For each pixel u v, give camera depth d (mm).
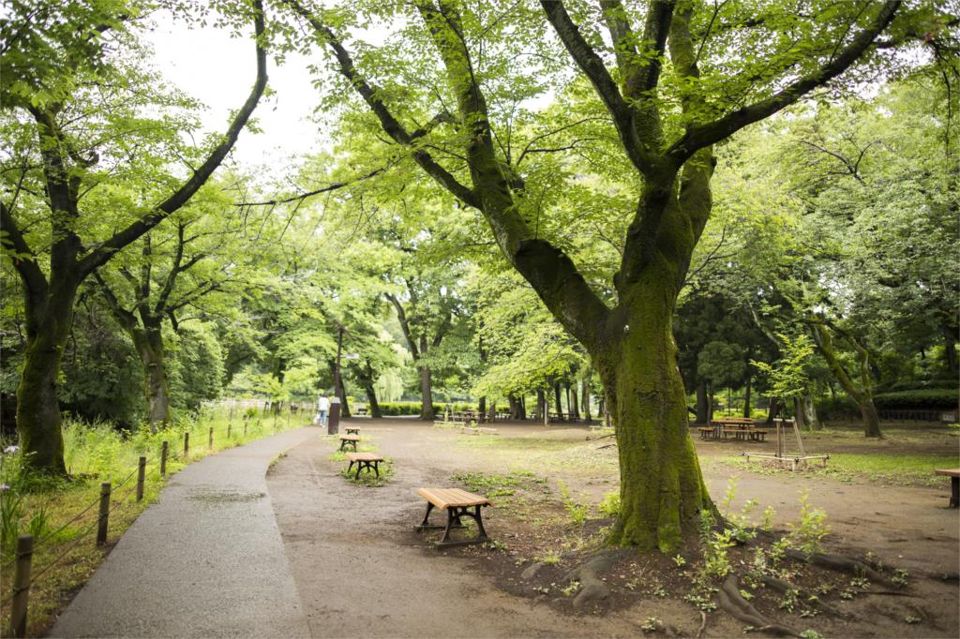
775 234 17516
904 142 16094
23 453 9781
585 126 9133
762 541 6559
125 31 8383
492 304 24109
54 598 5168
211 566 6148
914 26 6195
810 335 25031
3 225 9273
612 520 8141
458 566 6582
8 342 18703
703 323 27875
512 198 8336
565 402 71188
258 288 20844
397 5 7801
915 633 4844
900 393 36344
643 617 5121
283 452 16969
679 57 8273
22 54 5637
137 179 11047
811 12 6805
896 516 9086
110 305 17922
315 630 4691
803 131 18500
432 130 9492
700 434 27281
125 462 12578
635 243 7016
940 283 16109
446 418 34781
